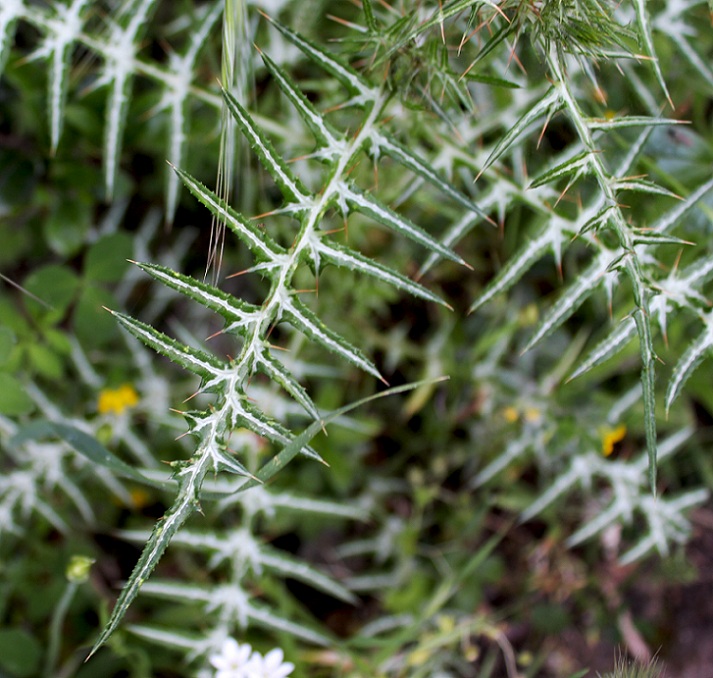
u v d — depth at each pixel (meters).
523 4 0.46
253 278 0.69
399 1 0.53
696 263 0.49
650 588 0.69
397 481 0.68
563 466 0.67
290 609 0.62
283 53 0.60
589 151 0.46
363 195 0.47
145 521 0.66
